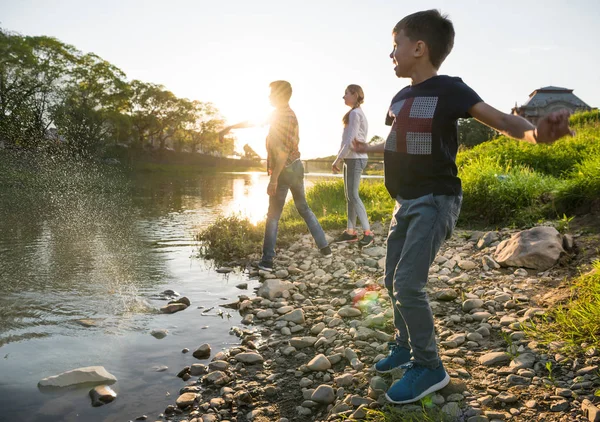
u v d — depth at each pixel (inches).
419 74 83.7
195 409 88.4
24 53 1619.1
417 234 80.0
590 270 134.9
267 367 107.1
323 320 134.0
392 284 90.9
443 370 84.0
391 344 106.0
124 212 418.6
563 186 210.1
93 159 1768.0
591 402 73.3
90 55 2127.2
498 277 150.4
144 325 132.9
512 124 68.1
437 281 154.7
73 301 151.1
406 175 82.5
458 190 82.0
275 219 195.5
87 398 91.4
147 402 90.6
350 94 209.0
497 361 94.3
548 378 84.0
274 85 183.9
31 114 1487.5
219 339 124.3
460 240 205.0
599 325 94.7
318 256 210.2
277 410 88.1
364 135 211.8
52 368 103.3
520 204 221.8
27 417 83.5
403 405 81.3
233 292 168.6
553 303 118.6
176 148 3346.5
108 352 113.4
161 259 220.7
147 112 2837.1
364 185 370.3
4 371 100.9
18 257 212.2
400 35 84.1
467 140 1380.4
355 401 84.7
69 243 251.4
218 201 570.3
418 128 79.1
